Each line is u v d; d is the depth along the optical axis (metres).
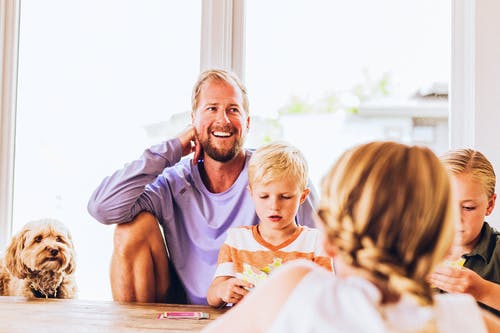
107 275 2.02
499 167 1.86
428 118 2.00
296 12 2.01
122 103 2.05
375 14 2.00
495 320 0.88
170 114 2.04
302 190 1.57
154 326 1.32
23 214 2.07
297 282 0.83
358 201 0.81
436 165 0.83
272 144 1.58
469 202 1.44
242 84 1.78
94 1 2.06
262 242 1.57
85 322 1.35
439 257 0.81
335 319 0.77
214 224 1.72
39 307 1.52
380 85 2.01
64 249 1.72
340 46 2.01
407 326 0.78
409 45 1.99
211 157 1.74
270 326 0.81
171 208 1.75
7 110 2.07
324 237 0.88
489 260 1.49
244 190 1.74
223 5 1.99
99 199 1.63
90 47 2.06
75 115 2.07
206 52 2.00
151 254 1.69
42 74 2.09
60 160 2.07
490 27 1.87
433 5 1.98
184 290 1.73
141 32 2.04
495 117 1.87
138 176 1.65
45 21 2.09
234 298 1.46
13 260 1.71
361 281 0.81
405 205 0.80
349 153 0.87
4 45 2.06
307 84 2.02
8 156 2.06
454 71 1.94
